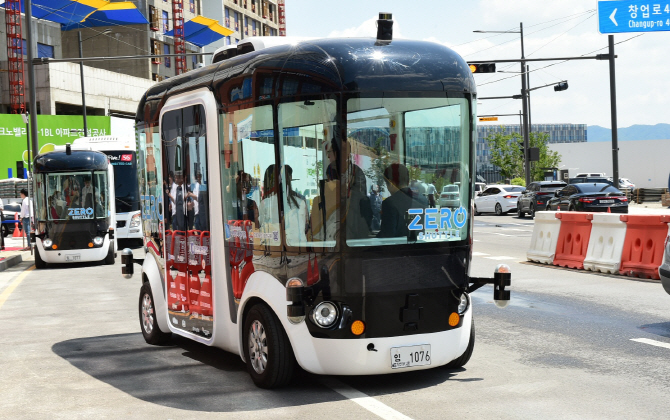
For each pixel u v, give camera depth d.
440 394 6.19
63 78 55.69
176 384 6.80
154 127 8.59
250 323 6.64
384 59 6.32
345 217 6.09
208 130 7.21
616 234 14.04
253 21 88.25
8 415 5.98
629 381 6.56
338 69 6.18
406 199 6.29
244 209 6.82
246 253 6.78
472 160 6.62
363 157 6.16
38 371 7.54
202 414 5.82
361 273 6.09
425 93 6.37
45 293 14.11
